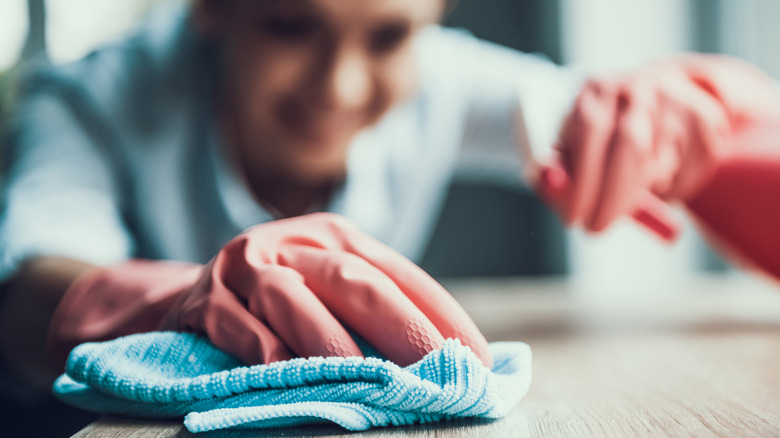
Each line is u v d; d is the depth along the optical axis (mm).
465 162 945
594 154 460
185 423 216
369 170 707
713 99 524
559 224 1867
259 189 671
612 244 1821
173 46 656
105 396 255
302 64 543
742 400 268
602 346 455
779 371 336
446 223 1915
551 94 740
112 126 634
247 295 267
